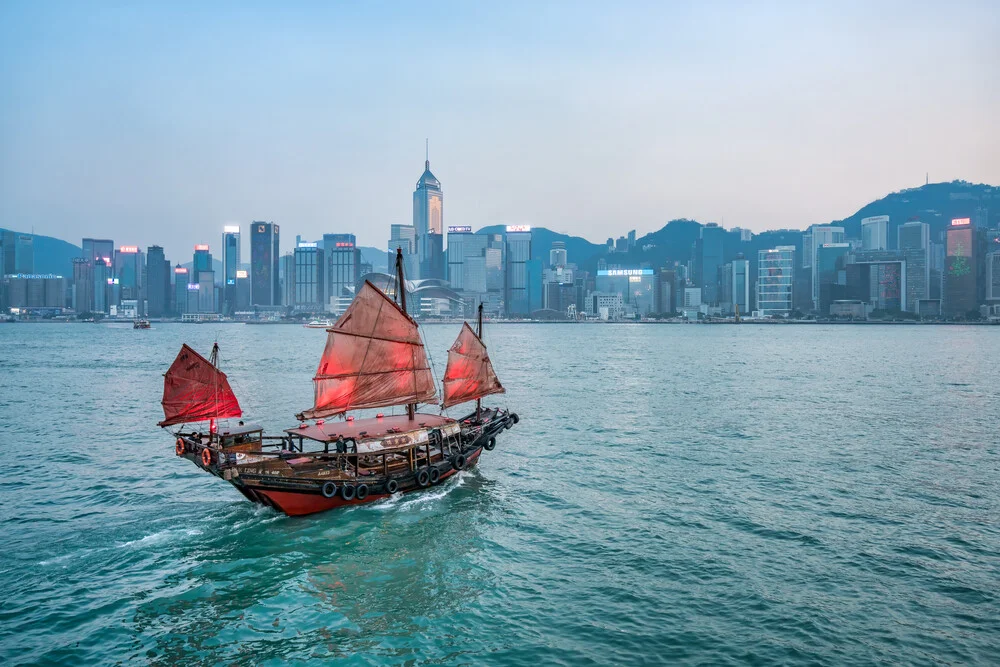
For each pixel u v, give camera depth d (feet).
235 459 102.63
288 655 66.39
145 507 111.24
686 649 66.39
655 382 317.63
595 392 276.41
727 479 129.08
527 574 84.79
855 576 82.58
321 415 117.39
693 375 355.15
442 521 104.73
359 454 110.11
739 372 373.81
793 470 135.85
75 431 180.55
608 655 65.57
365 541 96.48
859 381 318.24
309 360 470.80
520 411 221.25
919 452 152.46
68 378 337.52
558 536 98.07
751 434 176.55
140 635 69.97
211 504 112.78
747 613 73.41
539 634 69.92
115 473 132.77
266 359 482.69
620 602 76.59
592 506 112.06
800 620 71.67
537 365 435.12
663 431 181.98
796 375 352.49
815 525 101.45
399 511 109.40
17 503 113.19
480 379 157.38
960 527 99.96
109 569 86.53
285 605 77.00
